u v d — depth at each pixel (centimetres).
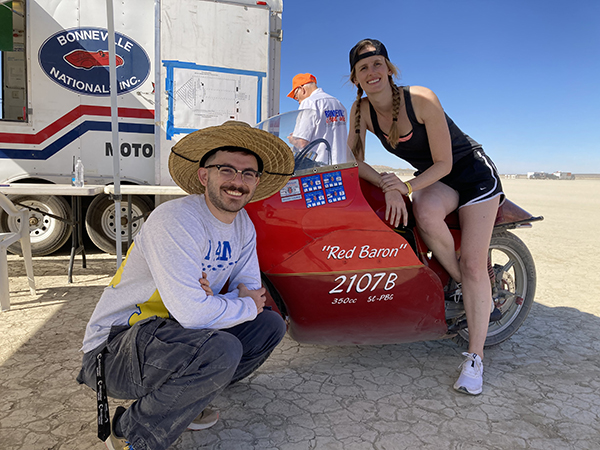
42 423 207
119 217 345
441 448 198
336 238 229
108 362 169
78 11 505
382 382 259
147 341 161
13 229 530
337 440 201
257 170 178
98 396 165
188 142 169
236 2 525
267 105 547
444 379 265
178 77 518
